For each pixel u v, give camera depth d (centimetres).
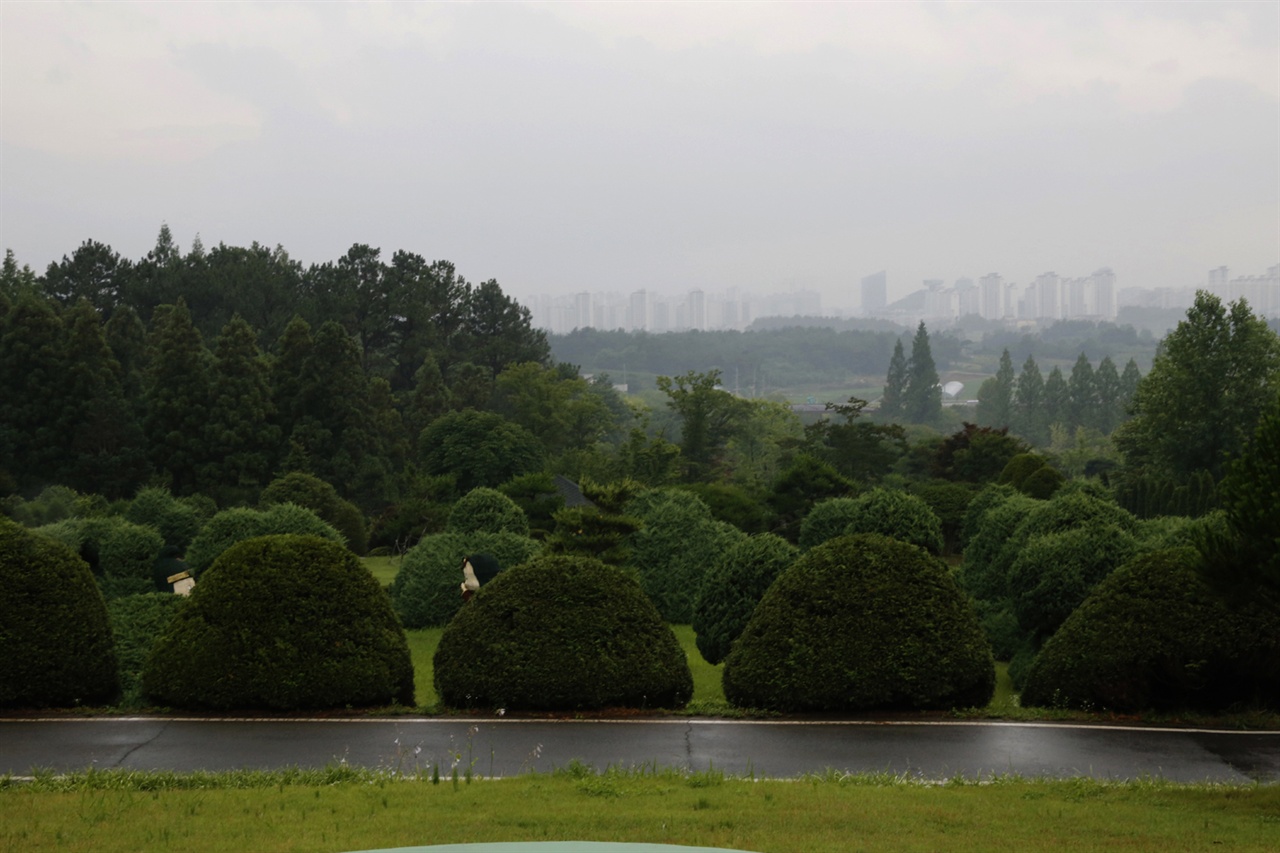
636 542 2714
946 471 5769
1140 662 1306
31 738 1181
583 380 8262
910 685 1312
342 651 1322
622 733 1219
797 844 779
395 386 8662
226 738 1188
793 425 8019
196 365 5872
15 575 1323
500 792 939
